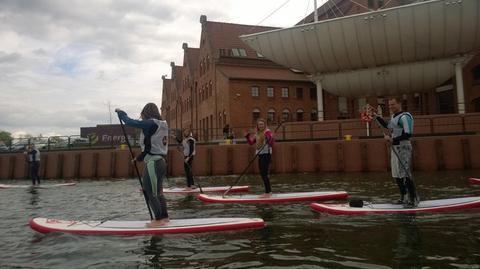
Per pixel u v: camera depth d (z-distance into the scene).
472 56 29.86
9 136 75.31
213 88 41.12
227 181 17.95
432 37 27.77
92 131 60.62
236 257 4.95
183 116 57.66
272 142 10.03
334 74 32.41
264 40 30.80
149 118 6.64
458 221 6.56
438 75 30.80
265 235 6.02
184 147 13.37
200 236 6.04
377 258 4.73
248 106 37.16
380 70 31.19
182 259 4.91
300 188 13.11
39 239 6.10
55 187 17.27
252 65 41.22
